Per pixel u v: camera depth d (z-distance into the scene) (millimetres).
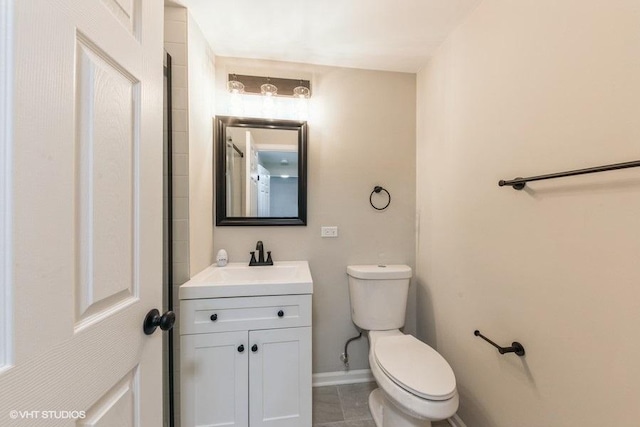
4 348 338
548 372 919
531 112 990
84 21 464
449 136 1523
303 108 1816
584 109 803
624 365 703
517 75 1053
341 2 1288
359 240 1871
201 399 1266
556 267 894
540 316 953
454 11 1328
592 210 782
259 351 1307
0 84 342
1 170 342
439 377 1148
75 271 451
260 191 1768
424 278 1813
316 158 1827
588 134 792
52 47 402
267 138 1771
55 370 406
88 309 478
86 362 468
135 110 625
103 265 514
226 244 1733
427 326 1775
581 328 812
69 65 434
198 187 1478
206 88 1592
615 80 722
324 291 1839
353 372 1861
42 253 388
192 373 1262
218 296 1275
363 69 1868
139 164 633
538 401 957
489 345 1212
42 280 388
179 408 1318
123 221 577
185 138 1342
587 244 796
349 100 1855
